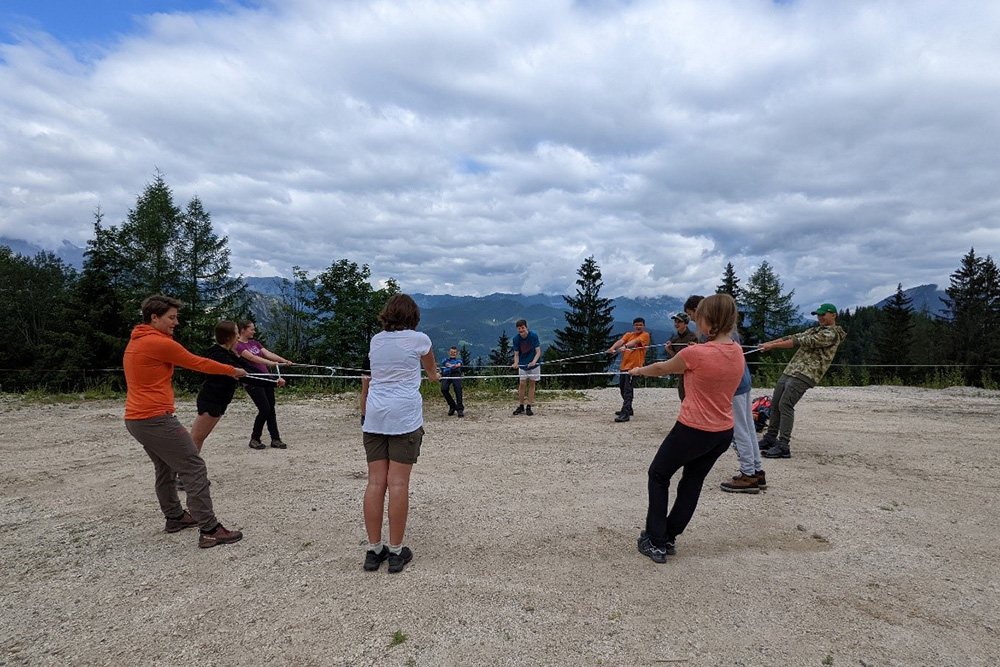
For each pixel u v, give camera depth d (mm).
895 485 5555
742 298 53438
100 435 8055
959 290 49312
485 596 3271
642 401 12445
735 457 6734
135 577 3553
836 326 6457
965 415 10000
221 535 4055
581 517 4594
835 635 2887
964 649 2768
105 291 29031
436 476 5871
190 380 18828
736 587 3396
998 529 4379
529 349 10188
